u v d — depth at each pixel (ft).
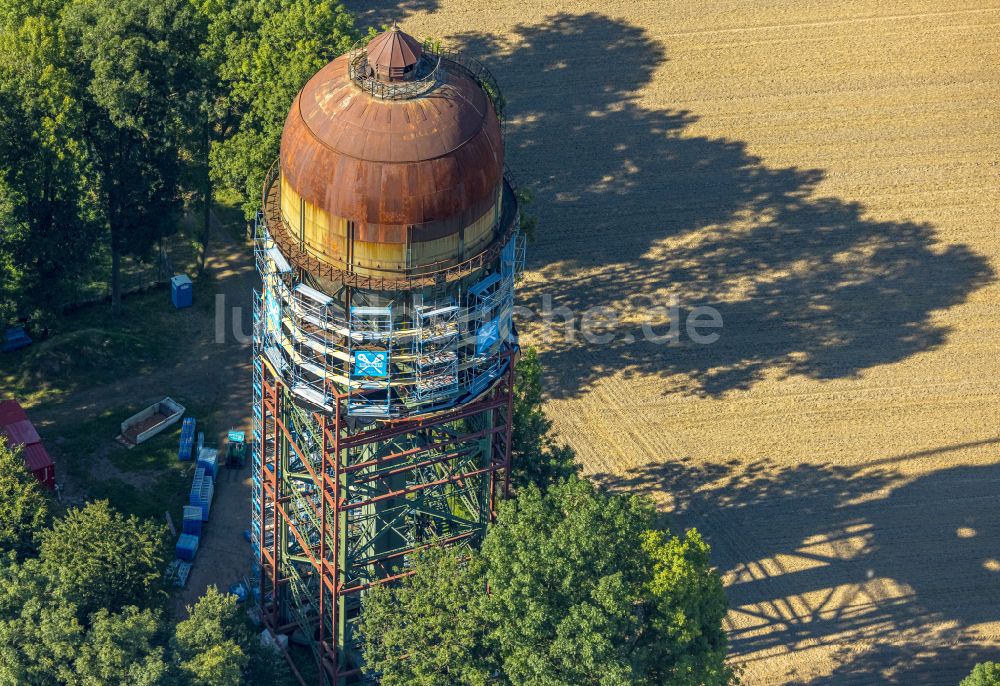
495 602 440.86
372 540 475.72
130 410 574.97
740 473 569.64
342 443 436.35
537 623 433.48
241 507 545.85
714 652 453.99
